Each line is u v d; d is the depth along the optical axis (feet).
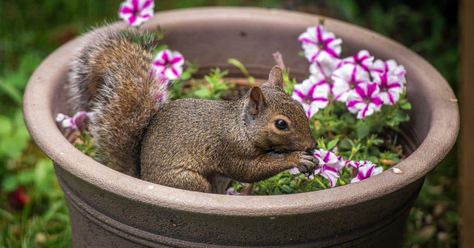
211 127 12.03
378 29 22.85
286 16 15.48
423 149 11.68
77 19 23.67
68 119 13.33
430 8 23.38
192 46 15.60
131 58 12.62
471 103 15.10
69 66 13.84
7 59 22.21
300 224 10.77
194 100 12.44
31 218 17.54
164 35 15.29
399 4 23.81
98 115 12.44
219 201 10.37
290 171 12.66
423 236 16.69
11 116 20.18
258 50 15.70
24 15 23.72
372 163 12.42
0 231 16.97
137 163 12.73
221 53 15.74
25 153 19.42
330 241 11.16
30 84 13.17
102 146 12.51
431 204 17.60
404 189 11.35
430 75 13.79
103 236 11.89
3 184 18.31
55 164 11.94
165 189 10.59
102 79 13.10
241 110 11.89
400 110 13.98
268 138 11.68
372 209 11.14
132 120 12.34
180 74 13.94
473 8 14.90
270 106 11.63
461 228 15.60
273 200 10.39
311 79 13.82
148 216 10.98
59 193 17.83
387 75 13.32
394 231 12.32
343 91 13.42
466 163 15.29
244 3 24.48
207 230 10.83
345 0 22.09
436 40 22.52
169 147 12.10
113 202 11.17
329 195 10.52
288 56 15.65
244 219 10.49
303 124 11.66
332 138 14.11
